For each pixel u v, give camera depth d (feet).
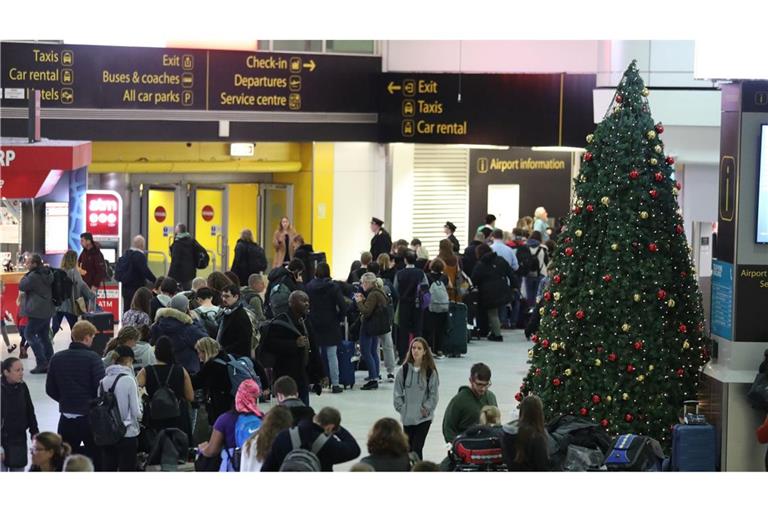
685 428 38.99
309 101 83.56
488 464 35.29
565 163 91.45
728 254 41.70
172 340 46.06
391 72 84.84
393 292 61.46
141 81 78.69
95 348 57.57
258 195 88.79
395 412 51.49
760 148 40.75
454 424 38.04
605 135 42.50
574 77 81.56
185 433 39.14
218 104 81.00
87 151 71.00
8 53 75.36
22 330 61.00
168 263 84.69
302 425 31.53
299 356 47.75
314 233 86.48
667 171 42.57
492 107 83.15
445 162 89.20
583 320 41.65
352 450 31.83
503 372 60.75
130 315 48.34
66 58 76.59
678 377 41.86
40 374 57.72
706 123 65.87
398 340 61.98
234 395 42.34
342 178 87.15
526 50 84.28
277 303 53.11
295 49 83.66
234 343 45.78
